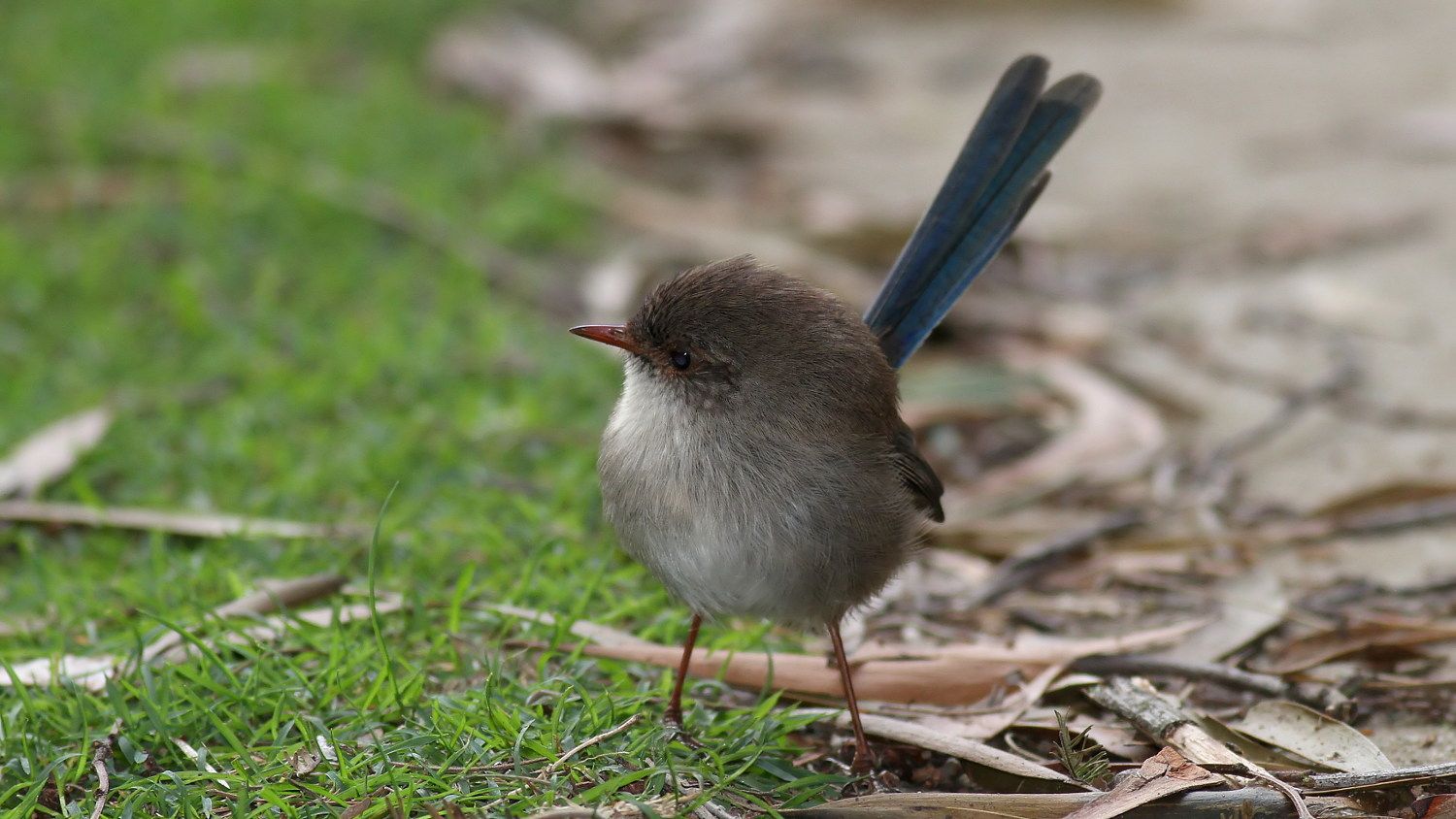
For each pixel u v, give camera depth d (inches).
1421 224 637.3
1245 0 923.4
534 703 321.1
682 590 316.2
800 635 377.1
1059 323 557.9
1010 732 334.0
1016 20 909.8
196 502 421.1
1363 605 388.5
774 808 285.9
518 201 622.5
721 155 721.0
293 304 544.1
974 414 502.3
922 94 804.0
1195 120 762.2
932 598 398.6
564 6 868.0
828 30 887.1
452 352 511.2
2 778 297.4
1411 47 849.5
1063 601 395.9
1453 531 427.5
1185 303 584.1
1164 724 314.8
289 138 653.3
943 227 361.7
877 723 326.0
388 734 307.9
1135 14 911.7
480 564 389.1
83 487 410.6
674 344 313.3
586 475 432.5
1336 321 564.7
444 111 708.7
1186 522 435.5
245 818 272.5
